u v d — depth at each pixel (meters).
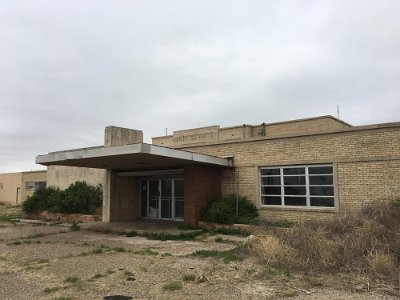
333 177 14.99
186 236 15.02
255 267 9.12
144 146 14.16
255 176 17.52
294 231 10.91
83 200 23.66
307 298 6.78
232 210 16.75
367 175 14.14
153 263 9.84
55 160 17.30
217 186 18.48
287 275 8.27
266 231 12.98
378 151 13.97
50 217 24.42
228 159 18.25
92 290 7.33
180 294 7.07
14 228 18.98
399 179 13.41
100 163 18.44
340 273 8.31
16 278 8.39
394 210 11.78
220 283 7.80
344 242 9.47
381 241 9.38
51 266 9.55
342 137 14.91
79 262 10.04
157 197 21.30
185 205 17.44
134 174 20.62
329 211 14.98
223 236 14.86
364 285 7.39
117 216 21.02
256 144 17.64
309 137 15.88
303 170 16.08
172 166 18.92
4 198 49.97
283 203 16.61
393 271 8.07
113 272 8.78
